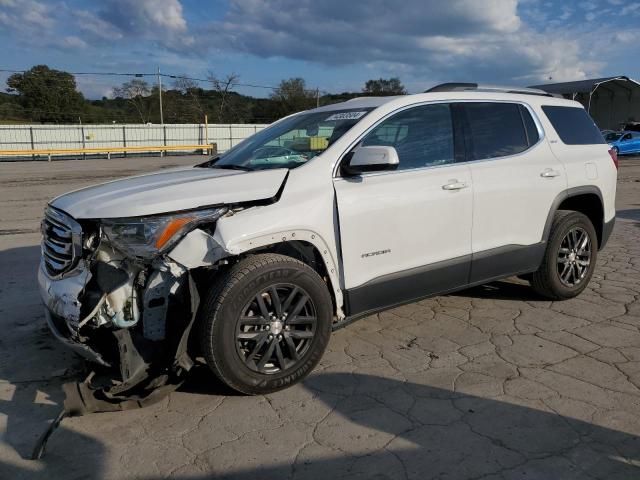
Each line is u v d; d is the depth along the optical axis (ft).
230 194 10.96
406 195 12.84
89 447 9.58
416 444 9.52
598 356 12.89
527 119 15.93
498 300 17.06
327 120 13.84
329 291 12.32
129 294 10.37
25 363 12.82
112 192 11.46
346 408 10.77
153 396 10.71
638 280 19.07
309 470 8.87
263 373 11.14
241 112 213.05
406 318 15.61
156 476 8.79
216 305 10.51
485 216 14.33
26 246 25.53
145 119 212.23
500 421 10.19
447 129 14.12
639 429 9.84
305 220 11.48
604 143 18.16
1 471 8.93
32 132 122.11
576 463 8.92
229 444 9.62
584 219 16.67
